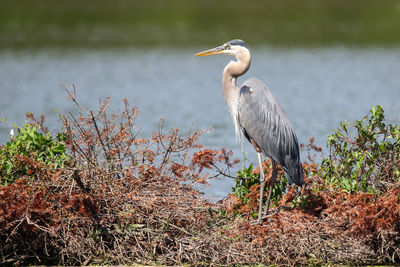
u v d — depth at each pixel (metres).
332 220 10.48
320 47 55.22
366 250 10.35
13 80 36.84
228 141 20.45
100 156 11.10
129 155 11.13
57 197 10.23
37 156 11.20
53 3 77.56
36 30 61.41
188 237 10.31
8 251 10.18
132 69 43.81
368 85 36.22
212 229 10.57
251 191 11.55
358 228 10.32
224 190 14.25
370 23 67.25
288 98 31.64
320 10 75.06
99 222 10.12
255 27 64.62
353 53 51.91
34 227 9.91
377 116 12.53
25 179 10.32
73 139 10.94
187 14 71.19
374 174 11.81
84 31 61.75
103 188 10.32
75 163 10.62
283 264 10.13
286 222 10.62
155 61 47.84
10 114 25.22
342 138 12.48
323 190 11.50
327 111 27.34
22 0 78.12
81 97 31.23
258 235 10.28
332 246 10.41
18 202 10.03
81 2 78.75
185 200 10.80
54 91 32.94
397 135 12.12
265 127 11.44
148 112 27.14
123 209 10.25
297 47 55.25
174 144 11.80
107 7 75.81
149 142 13.95
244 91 11.76
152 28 63.59
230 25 64.94
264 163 12.38
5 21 65.69
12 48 51.62
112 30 62.41
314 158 12.87
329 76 40.34
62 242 10.18
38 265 10.00
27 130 11.64
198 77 41.12
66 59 47.50
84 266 9.80
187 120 25.17
